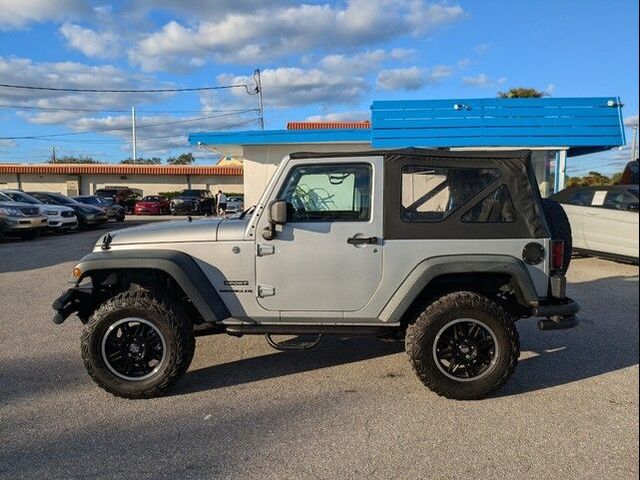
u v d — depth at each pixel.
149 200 35.22
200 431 3.56
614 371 4.70
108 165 41.34
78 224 20.45
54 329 6.10
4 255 12.66
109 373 4.05
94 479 2.99
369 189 4.07
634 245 10.19
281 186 4.09
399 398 4.10
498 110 14.11
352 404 3.98
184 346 4.05
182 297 4.41
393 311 4.03
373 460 3.18
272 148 16.28
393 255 4.04
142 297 4.06
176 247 4.16
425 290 4.25
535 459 3.20
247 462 3.17
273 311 4.14
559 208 4.51
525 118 14.03
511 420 3.72
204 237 4.15
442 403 4.00
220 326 4.38
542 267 4.09
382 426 3.62
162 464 3.15
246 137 15.86
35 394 4.20
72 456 3.25
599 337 5.73
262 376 4.57
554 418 3.75
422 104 14.29
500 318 3.98
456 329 4.04
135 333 4.09
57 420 3.73
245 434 3.51
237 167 41.62
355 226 4.04
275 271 4.09
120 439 3.46
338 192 4.11
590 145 13.92
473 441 3.42
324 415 3.79
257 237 4.09
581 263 11.08
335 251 4.05
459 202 4.08
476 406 3.95
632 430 3.57
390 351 5.20
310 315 4.13
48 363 4.92
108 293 4.52
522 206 4.09
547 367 4.81
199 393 4.20
